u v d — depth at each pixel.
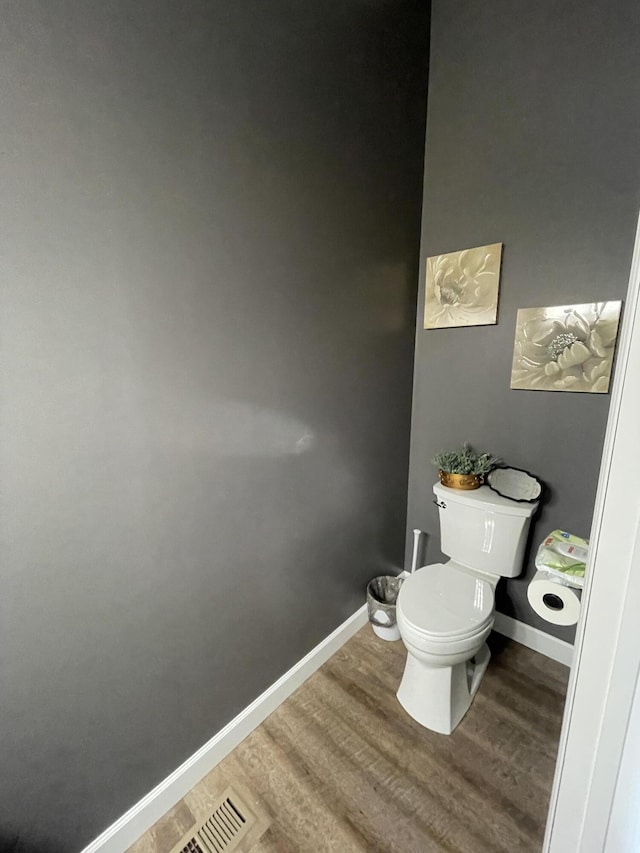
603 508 0.57
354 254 1.51
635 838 0.61
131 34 0.82
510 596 1.81
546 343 1.53
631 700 0.58
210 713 1.25
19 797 0.86
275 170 1.17
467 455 1.73
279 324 1.27
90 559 0.91
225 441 1.16
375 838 1.08
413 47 1.61
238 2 1.00
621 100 1.27
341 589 1.75
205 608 1.19
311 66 1.22
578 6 1.30
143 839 1.09
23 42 0.69
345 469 1.66
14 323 0.74
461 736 1.37
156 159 0.90
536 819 1.12
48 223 0.76
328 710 1.47
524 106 1.46
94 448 0.89
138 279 0.91
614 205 1.33
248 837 1.09
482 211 1.64
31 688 0.85
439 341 1.87
